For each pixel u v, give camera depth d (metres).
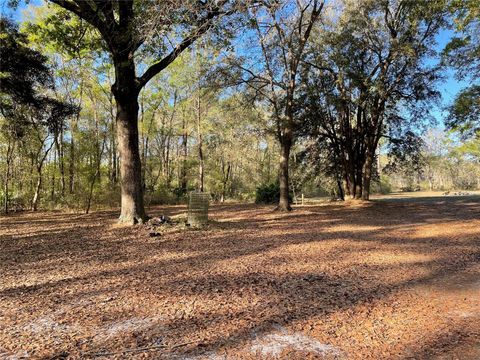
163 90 24.11
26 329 3.19
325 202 21.66
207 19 8.45
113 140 21.84
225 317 3.44
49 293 4.23
